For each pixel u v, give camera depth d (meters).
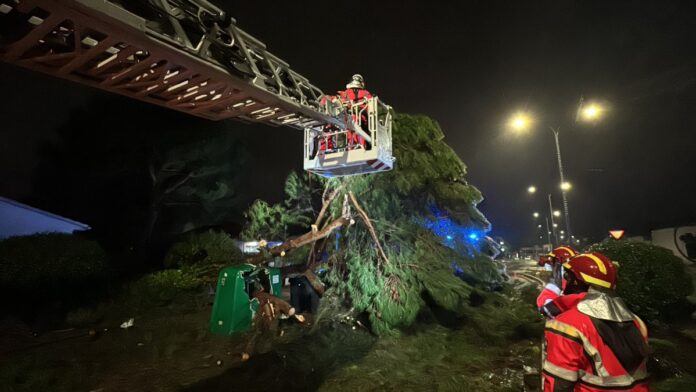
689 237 22.34
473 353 5.62
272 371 5.03
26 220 12.65
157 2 2.58
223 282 5.31
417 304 6.08
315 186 8.14
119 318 8.32
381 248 6.43
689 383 4.36
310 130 5.16
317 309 6.45
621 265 6.43
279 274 6.03
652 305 6.18
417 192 7.64
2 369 5.02
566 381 1.90
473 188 8.02
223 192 15.14
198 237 12.20
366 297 6.22
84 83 2.82
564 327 1.98
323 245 6.73
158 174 13.84
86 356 5.81
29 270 8.39
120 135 12.25
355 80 5.63
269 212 8.30
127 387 4.67
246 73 3.15
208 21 2.94
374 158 4.87
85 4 1.95
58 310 8.51
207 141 13.73
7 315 7.71
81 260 9.33
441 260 6.98
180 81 2.94
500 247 9.48
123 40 2.31
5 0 2.13
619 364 1.90
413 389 4.52
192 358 5.64
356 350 5.71
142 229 14.23
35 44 2.28
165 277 10.14
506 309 7.31
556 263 3.62
